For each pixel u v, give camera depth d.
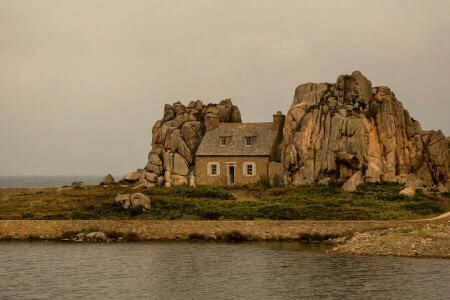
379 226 54.69
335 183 69.69
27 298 37.28
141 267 45.19
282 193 68.94
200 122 84.94
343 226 55.09
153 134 89.31
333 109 73.12
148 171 81.44
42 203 66.56
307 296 37.66
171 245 53.56
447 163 70.44
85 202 65.62
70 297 37.59
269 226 55.91
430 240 49.53
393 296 37.12
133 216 59.72
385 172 70.50
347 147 68.94
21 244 54.12
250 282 40.81
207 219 58.88
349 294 37.81
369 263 45.31
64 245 53.62
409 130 72.75
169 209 61.25
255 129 80.38
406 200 63.31
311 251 50.47
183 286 40.00
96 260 47.38
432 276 41.28
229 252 50.28
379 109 72.81
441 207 60.66
